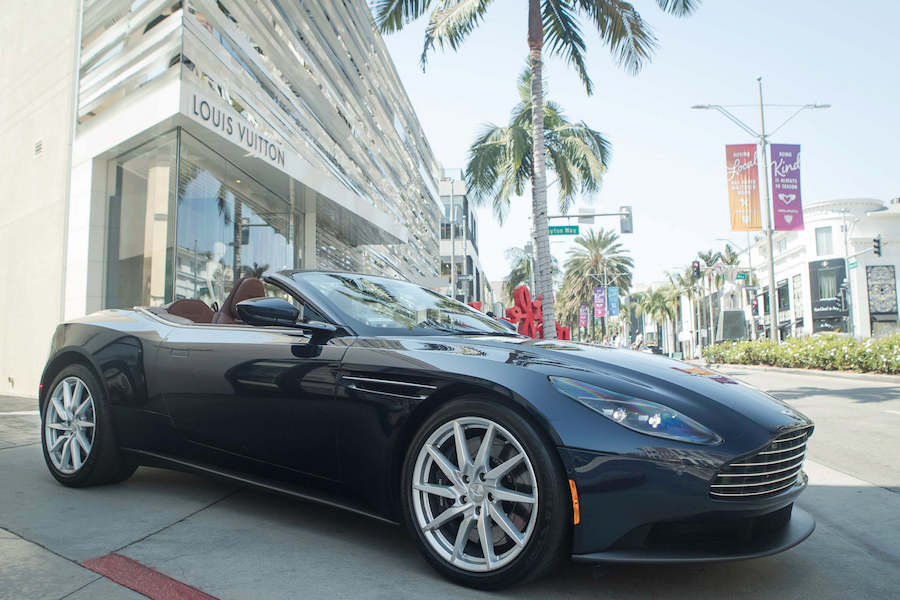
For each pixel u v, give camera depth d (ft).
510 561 6.51
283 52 34.32
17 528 7.89
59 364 10.82
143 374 9.61
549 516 6.35
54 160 29.86
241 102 29.14
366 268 61.93
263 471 8.50
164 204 25.09
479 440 7.15
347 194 41.37
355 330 8.36
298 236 41.98
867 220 152.56
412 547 7.94
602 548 6.24
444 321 9.79
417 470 7.19
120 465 10.11
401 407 7.29
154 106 24.11
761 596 6.88
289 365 8.23
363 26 53.42
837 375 52.85
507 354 7.39
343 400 7.70
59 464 10.32
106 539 7.65
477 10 40.32
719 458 6.23
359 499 7.66
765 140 67.72
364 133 54.13
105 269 26.84
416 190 91.66
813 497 12.17
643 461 6.21
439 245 123.34
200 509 9.18
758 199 66.03
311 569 7.02
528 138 57.31
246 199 33.09
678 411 6.56
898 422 22.94
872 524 10.18
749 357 85.76
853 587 7.25
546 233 40.50
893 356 48.93
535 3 41.09
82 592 6.03
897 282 149.38
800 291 164.86
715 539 6.48
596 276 161.17
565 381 6.74
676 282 237.04
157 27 24.75
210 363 8.96
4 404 23.98
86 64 28.66
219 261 29.84
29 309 30.25
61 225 28.48
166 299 24.88
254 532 8.20
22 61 34.12
